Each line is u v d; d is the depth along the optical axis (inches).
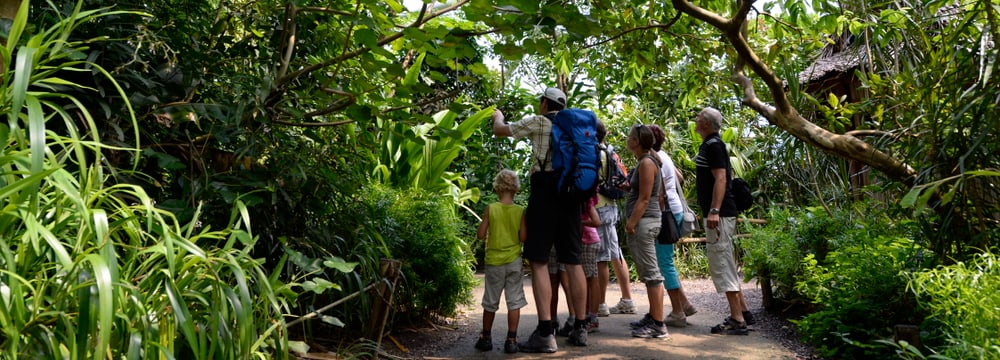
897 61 165.2
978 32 131.1
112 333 55.1
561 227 142.9
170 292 54.4
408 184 219.1
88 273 52.2
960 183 109.6
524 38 91.6
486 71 102.3
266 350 74.8
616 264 193.6
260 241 109.0
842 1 156.9
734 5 155.8
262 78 102.5
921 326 110.3
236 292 68.4
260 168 102.1
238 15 110.7
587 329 156.7
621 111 348.5
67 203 59.2
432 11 101.4
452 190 242.8
